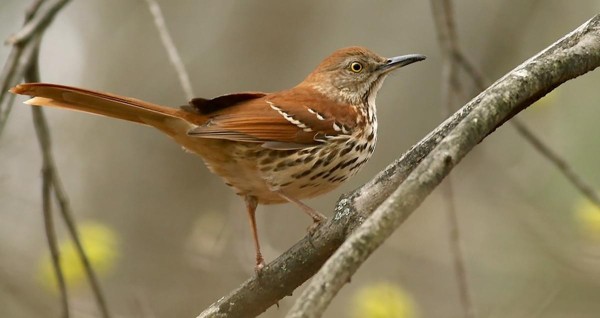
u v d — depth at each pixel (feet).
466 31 47.50
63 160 45.73
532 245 41.14
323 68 29.01
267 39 48.16
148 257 44.14
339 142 26.48
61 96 23.98
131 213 45.32
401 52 47.70
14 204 43.09
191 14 48.52
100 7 48.80
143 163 46.16
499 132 44.34
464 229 43.24
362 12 48.52
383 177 19.98
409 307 31.99
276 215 44.11
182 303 42.57
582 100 43.65
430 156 16.05
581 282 38.91
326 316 42.65
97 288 27.17
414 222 44.19
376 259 43.57
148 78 47.21
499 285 40.88
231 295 21.53
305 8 48.52
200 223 40.60
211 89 47.06
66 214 26.94
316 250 20.44
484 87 28.43
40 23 25.72
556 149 40.68
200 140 25.35
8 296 38.68
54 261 26.78
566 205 41.39
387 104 47.39
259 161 25.55
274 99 26.86
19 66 25.16
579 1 46.34
